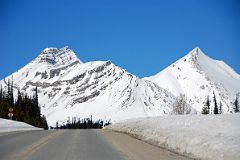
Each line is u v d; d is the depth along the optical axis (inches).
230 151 657.0
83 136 1409.9
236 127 864.3
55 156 754.8
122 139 1263.5
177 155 798.5
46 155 771.4
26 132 1734.7
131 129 1589.6
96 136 1419.8
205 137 814.5
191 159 732.0
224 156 652.1
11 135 1449.3
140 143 1098.7
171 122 1280.8
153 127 1299.2
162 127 1214.9
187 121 1189.7
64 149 893.8
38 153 807.7
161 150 898.1
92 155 777.6
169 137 987.3
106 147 959.6
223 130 854.5
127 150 888.3
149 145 1030.4
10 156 753.0
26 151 845.2
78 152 831.7
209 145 743.7
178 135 949.2
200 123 1055.6
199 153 743.1
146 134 1251.8
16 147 938.7
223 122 975.6
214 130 879.1
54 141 1140.5
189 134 911.0
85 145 1009.5
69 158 723.4
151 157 758.5
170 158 746.2
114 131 1911.9
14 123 2503.7
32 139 1222.9
